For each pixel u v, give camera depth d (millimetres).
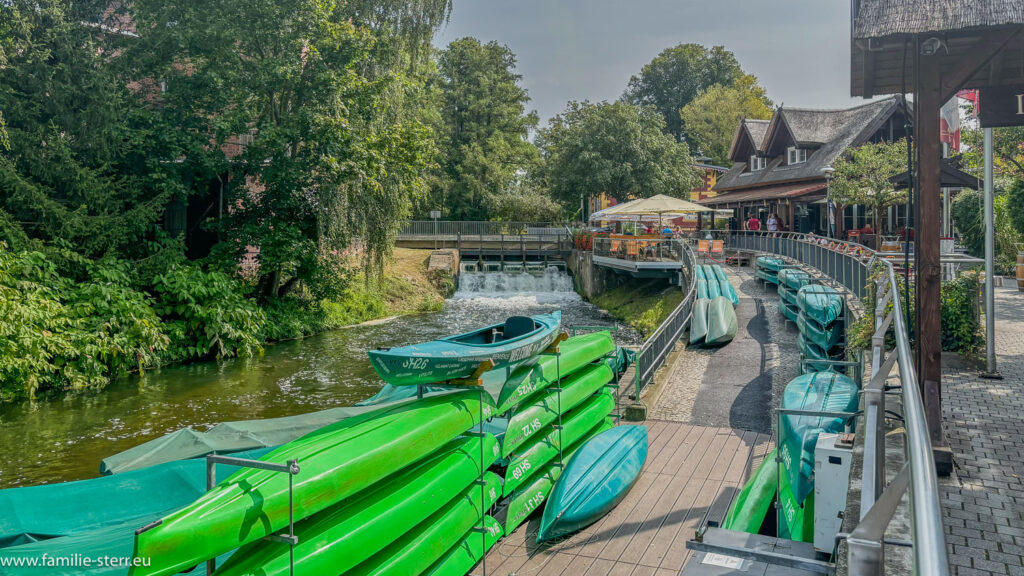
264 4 21625
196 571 5574
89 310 18109
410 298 33062
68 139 19688
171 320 21234
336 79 22312
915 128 6410
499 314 31297
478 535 7250
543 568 6984
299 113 22047
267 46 22797
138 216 20250
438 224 45531
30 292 16984
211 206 25000
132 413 15062
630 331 25266
